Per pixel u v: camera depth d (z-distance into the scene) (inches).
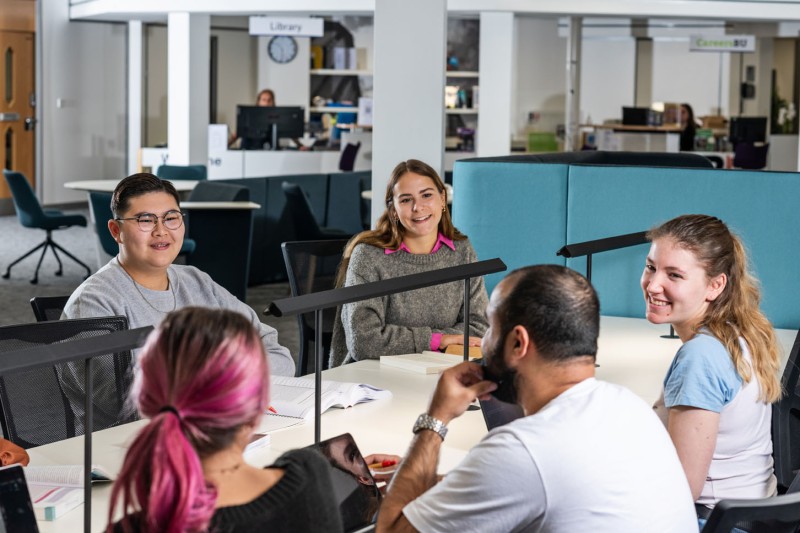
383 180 209.9
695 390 87.7
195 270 129.3
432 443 72.1
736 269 93.6
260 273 378.0
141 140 581.6
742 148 553.6
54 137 590.2
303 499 54.1
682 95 674.8
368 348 135.4
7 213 563.5
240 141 536.7
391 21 205.8
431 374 127.0
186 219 307.7
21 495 64.4
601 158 235.5
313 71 596.1
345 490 79.2
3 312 310.3
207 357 50.6
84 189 380.2
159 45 647.8
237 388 50.7
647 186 176.2
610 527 63.7
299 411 104.7
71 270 394.9
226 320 52.1
